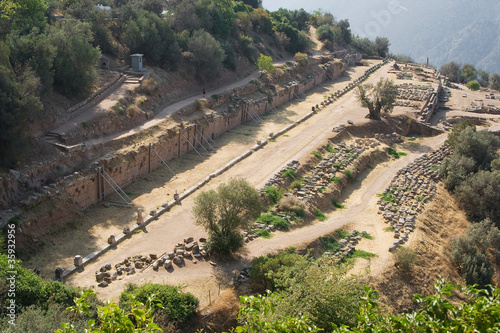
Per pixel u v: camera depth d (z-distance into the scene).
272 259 36.88
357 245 48.25
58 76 56.66
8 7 61.28
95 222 45.62
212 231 41.44
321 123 85.69
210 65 85.12
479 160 72.44
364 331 15.19
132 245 41.84
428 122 99.56
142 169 57.19
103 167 50.38
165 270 38.03
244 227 41.50
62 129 52.12
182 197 52.25
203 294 34.91
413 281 44.19
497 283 49.41
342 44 167.12
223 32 102.12
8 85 44.81
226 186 41.66
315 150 70.25
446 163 69.88
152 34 77.62
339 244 47.69
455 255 49.59
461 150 73.44
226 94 83.12
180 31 92.19
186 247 41.22
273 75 103.56
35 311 24.11
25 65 51.97
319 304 25.72
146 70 74.44
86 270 37.22
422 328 14.04
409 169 70.94
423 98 107.88
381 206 57.56
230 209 40.91
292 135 77.88
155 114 67.06
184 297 32.22
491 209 60.97
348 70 146.25
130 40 76.31
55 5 78.12
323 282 26.92
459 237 52.00
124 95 64.38
